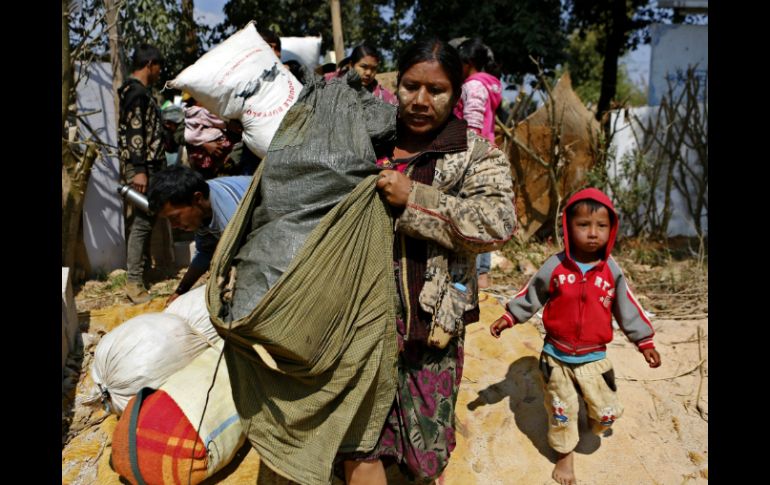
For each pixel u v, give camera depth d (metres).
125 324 2.66
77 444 2.64
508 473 2.57
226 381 2.44
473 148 1.85
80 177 4.42
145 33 7.54
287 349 1.63
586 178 6.00
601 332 2.42
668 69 7.50
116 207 4.95
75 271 4.60
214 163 4.12
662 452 2.72
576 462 2.65
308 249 1.63
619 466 2.63
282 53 5.84
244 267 1.76
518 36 9.56
